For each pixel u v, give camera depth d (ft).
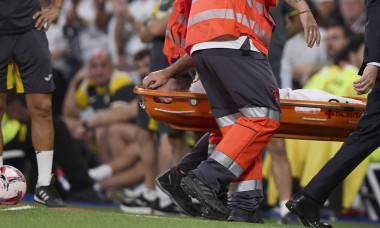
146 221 40.45
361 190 75.31
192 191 42.24
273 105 41.91
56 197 55.52
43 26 54.39
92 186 82.12
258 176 44.24
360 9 82.43
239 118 42.24
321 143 72.08
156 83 48.29
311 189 42.16
